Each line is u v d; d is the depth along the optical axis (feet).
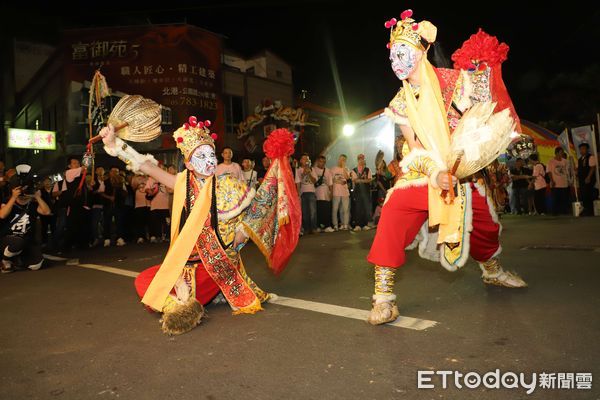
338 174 38.32
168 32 76.84
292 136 13.34
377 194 41.06
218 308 13.70
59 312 14.26
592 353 8.95
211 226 12.57
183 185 12.80
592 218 38.04
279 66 90.79
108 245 35.68
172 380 8.71
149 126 12.81
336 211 38.22
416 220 11.39
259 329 11.47
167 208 37.14
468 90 11.33
